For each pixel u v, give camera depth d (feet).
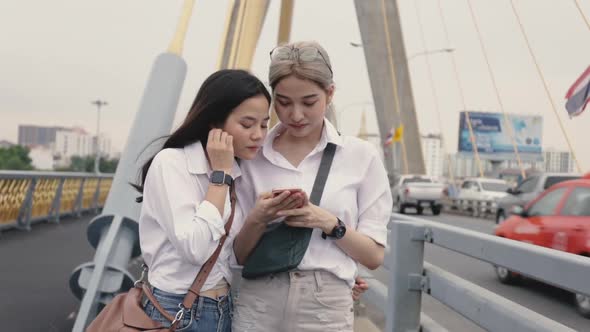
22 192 39.88
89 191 57.26
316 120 6.79
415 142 180.75
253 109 6.71
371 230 7.16
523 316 6.51
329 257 7.01
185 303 6.62
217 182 6.57
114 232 14.55
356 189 7.27
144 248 6.80
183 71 16.61
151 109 15.90
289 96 6.66
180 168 6.69
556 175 49.03
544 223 24.52
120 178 15.24
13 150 282.15
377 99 182.91
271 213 6.66
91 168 220.23
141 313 6.58
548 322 6.13
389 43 182.91
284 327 6.95
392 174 134.21
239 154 6.88
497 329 7.04
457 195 102.47
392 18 184.14
